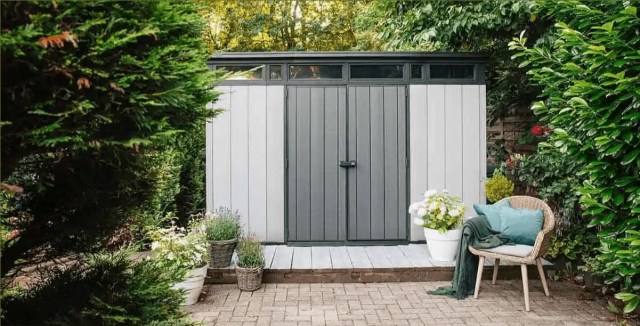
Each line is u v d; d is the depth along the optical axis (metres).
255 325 4.02
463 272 4.71
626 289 3.45
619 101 3.08
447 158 6.16
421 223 5.52
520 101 6.87
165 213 6.16
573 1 3.36
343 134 6.14
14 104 1.54
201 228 5.21
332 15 12.29
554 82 3.75
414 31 6.51
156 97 1.72
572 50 3.57
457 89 6.16
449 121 6.17
